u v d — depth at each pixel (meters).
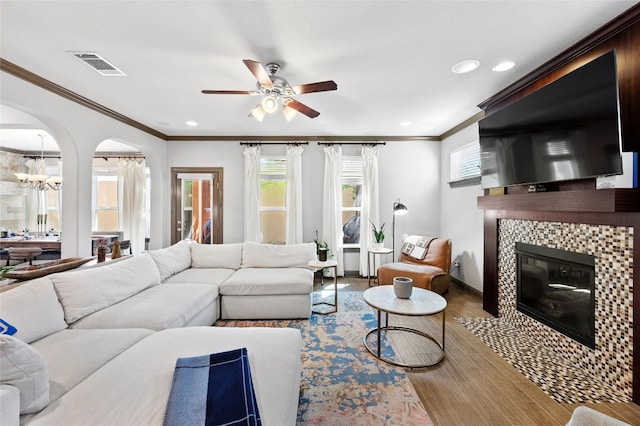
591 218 2.00
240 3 1.62
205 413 1.07
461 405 1.75
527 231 2.68
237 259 3.78
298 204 4.77
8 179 5.54
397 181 4.89
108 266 2.48
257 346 1.62
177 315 2.19
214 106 3.35
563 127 2.02
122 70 2.44
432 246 4.13
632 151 1.73
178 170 4.84
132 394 1.21
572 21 1.79
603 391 1.84
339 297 3.86
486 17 1.75
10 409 1.01
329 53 2.15
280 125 4.20
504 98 2.88
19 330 1.59
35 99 2.57
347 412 1.69
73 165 3.02
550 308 2.48
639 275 1.69
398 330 2.82
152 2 1.62
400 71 2.45
